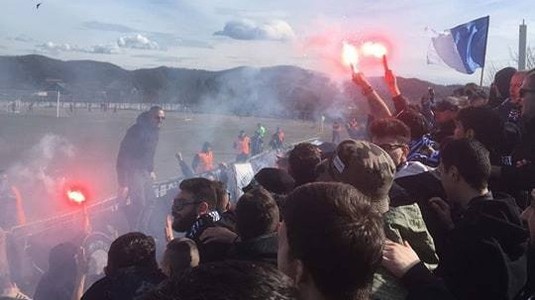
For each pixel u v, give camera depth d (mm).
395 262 2092
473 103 5387
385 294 2053
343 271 1640
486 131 3566
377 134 3260
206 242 3148
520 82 4719
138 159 7930
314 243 1646
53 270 4520
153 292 1105
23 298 4461
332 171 2332
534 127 3865
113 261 3010
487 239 2346
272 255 2664
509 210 2451
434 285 2062
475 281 2336
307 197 1723
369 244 1659
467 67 8055
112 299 2762
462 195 2777
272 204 2764
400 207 2330
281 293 1105
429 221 2799
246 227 2725
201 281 1089
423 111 6559
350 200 1715
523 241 2398
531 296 2484
